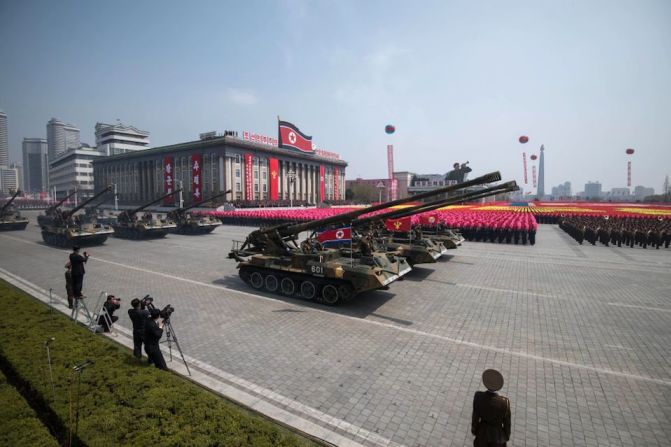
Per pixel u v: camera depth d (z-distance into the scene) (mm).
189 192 75438
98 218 36625
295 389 6836
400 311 11422
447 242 19844
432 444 5355
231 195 69938
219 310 11445
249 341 9070
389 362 7938
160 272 16875
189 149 74625
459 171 84062
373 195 119312
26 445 4602
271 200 78250
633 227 26922
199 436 4684
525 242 26609
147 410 5262
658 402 6430
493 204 87188
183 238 30328
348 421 5879
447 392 6742
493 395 4441
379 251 14281
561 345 8812
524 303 12172
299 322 10430
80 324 10203
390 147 57531
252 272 13977
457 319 10656
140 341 7699
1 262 19344
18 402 5555
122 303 12195
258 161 76500
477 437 4422
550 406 6305
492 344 8891
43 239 28188
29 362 6781
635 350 8531
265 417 5949
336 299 11867
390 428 5707
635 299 12547
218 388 6844
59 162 137375
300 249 13438
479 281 15289
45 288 14078
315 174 94750
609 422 5867
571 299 12586
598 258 20688
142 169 86438
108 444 4539
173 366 7754
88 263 18984
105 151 122938
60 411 5293
